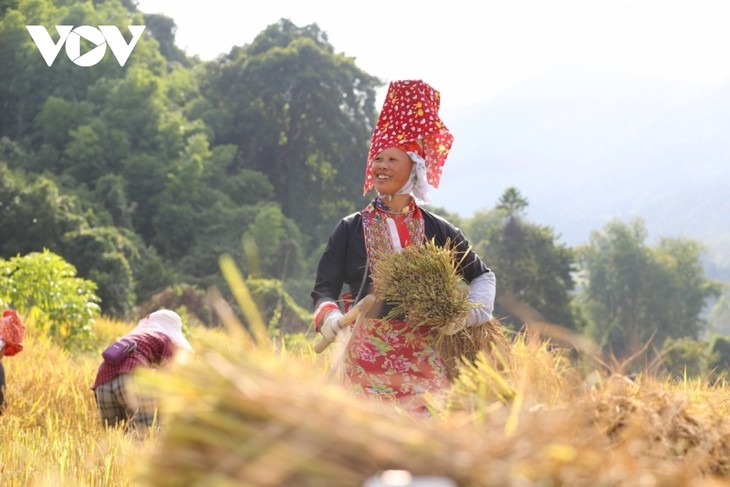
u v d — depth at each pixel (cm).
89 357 1961
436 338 507
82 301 2092
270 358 203
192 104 12031
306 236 10938
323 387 183
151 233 10188
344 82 11969
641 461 193
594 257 13912
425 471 165
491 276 552
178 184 10194
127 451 505
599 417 228
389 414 180
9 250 7038
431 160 564
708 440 228
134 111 10888
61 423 812
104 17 12050
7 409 886
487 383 261
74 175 10156
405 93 559
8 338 908
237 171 11888
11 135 11025
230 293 8062
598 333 12688
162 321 878
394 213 555
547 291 9106
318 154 11975
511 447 174
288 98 11888
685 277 13838
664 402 244
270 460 164
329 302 521
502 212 11019
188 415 178
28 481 488
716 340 5703
